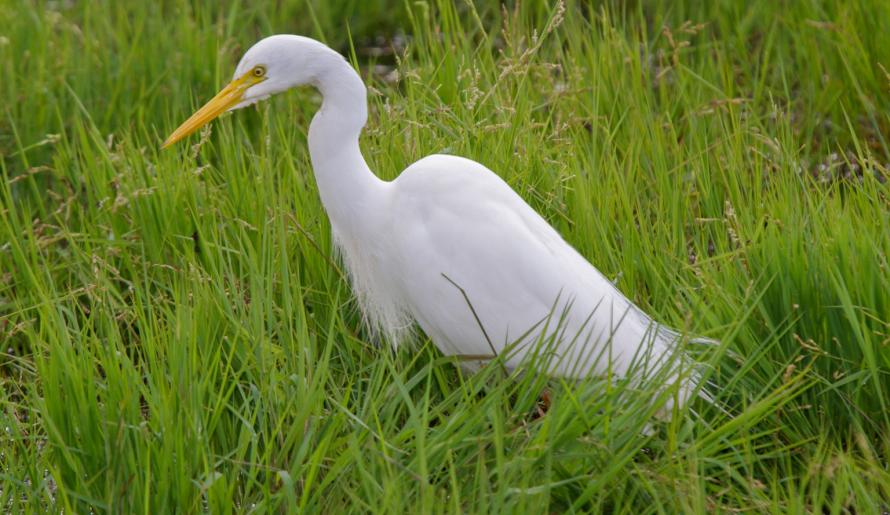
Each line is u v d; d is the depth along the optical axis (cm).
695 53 1103
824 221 705
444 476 557
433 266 638
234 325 630
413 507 527
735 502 586
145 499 528
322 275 732
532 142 803
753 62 1086
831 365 646
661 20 1128
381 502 527
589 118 850
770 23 1116
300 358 585
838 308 643
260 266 715
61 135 938
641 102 914
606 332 628
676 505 545
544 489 512
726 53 1094
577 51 990
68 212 845
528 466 529
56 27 1191
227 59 1069
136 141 968
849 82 991
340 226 682
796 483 609
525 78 866
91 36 1100
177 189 800
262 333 600
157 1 1255
